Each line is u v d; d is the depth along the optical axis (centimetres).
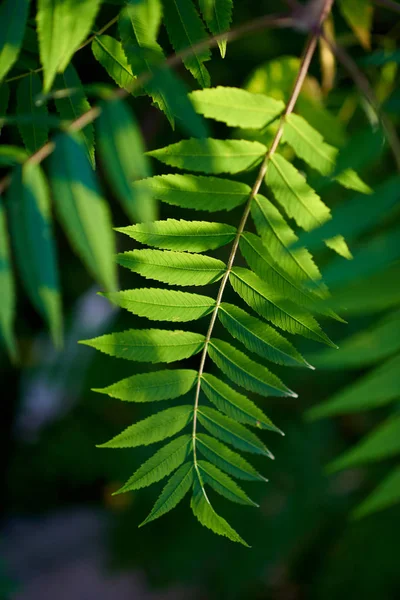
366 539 262
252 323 94
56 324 84
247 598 277
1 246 87
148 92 92
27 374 398
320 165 96
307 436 273
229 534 95
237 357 95
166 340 95
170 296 94
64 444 397
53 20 88
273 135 97
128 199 83
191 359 281
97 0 87
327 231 85
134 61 93
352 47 148
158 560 289
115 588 384
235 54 186
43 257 85
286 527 270
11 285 87
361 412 268
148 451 325
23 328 397
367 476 272
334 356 94
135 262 92
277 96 133
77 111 97
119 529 307
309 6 96
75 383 358
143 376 95
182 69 165
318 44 134
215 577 280
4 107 101
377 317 168
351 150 88
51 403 403
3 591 217
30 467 429
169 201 93
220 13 94
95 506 483
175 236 93
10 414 434
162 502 95
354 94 142
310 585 270
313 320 93
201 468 96
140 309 94
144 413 286
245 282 94
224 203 94
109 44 97
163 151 94
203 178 94
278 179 95
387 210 85
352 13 132
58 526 467
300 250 93
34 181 86
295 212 94
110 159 84
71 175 85
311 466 271
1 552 441
